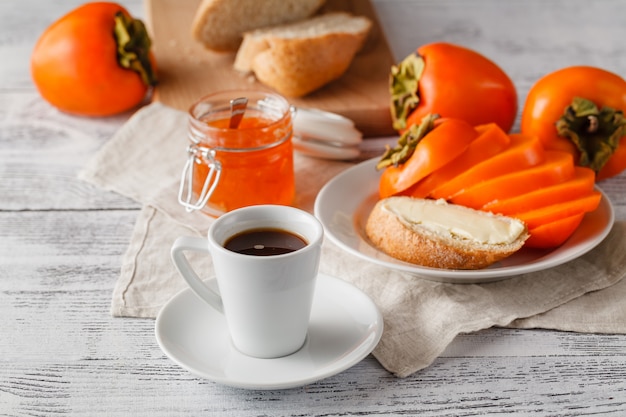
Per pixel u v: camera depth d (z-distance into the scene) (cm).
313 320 90
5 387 87
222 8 127
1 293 96
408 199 101
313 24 132
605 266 98
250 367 86
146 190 110
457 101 112
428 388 87
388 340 90
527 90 128
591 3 158
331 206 104
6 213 107
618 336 92
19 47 141
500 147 102
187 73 129
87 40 118
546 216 97
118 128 122
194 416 85
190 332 88
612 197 109
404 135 104
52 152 117
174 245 87
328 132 113
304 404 86
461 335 92
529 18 150
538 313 93
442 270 93
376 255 97
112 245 103
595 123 106
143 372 89
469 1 160
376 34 138
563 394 87
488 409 86
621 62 135
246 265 84
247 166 104
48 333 92
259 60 121
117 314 94
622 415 85
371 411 86
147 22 147
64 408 85
